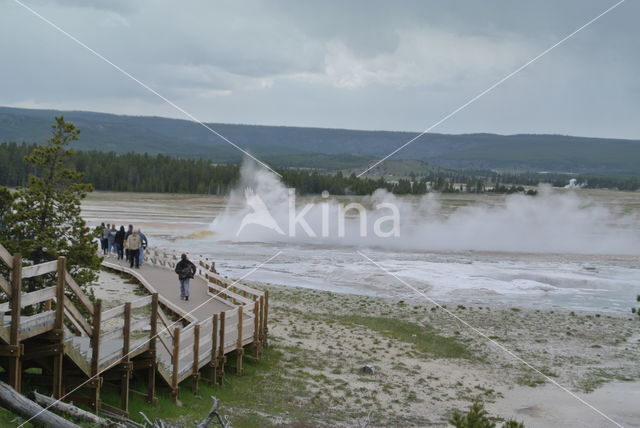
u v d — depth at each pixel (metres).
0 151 111.81
